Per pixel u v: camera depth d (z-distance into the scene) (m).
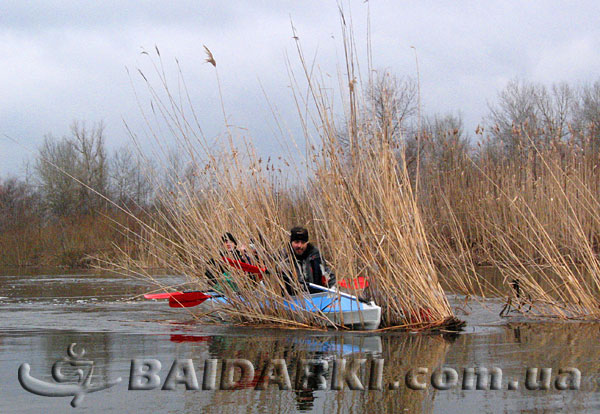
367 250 7.14
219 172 7.83
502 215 12.93
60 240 22.92
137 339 6.62
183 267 8.07
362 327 7.19
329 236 7.17
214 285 7.93
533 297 8.48
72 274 18.22
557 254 8.52
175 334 6.97
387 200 7.17
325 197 7.15
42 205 34.78
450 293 10.70
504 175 13.82
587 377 4.77
